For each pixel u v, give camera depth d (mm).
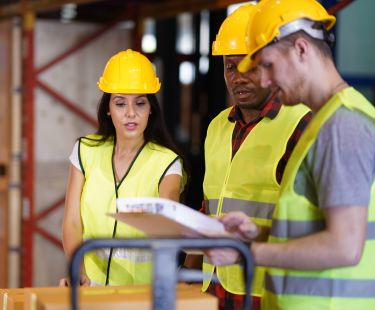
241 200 3389
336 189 2451
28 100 8305
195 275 2562
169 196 3705
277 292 2713
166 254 2209
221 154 3553
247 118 3518
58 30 8438
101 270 3742
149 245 2232
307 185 2613
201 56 8938
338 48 9383
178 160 3783
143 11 8445
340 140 2480
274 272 2723
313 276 2648
